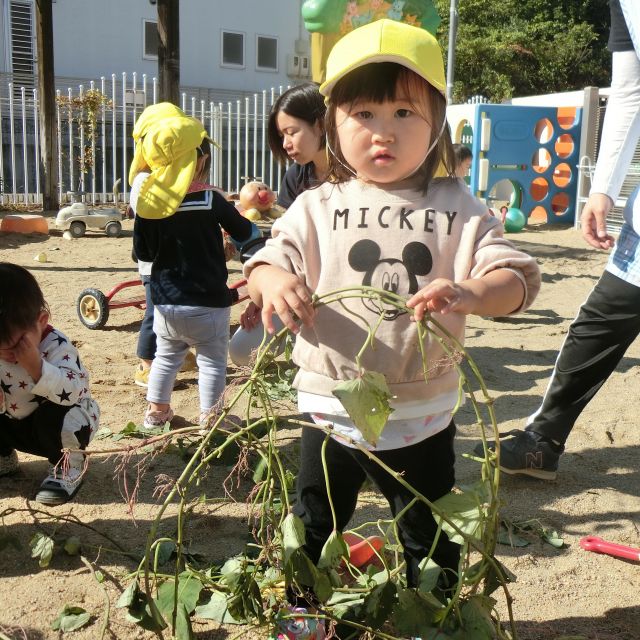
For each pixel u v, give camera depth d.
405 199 2.00
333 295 1.96
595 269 9.56
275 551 2.21
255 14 26.44
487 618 1.86
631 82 3.03
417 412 1.97
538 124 13.95
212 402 3.69
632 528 3.02
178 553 1.94
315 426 1.89
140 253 3.76
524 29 31.55
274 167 17.45
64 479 3.07
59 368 2.99
